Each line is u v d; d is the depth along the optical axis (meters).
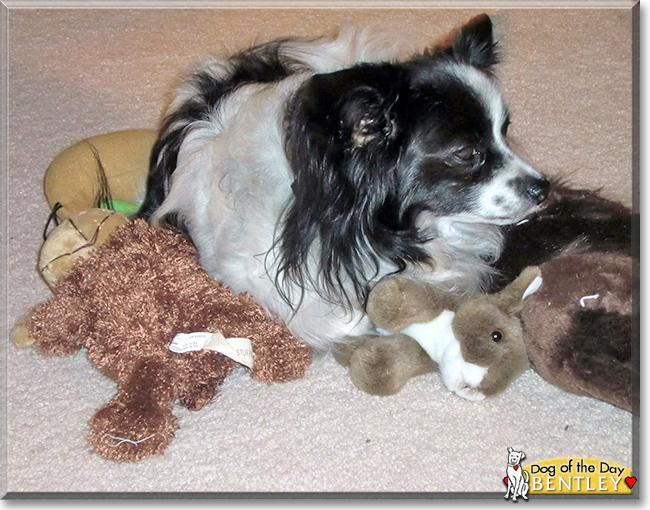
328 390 2.00
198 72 2.26
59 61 3.12
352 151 1.79
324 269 2.00
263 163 1.95
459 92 1.87
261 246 1.99
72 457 1.85
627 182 2.55
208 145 2.07
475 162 1.96
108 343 1.79
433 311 1.87
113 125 2.81
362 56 2.07
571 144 2.73
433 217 2.05
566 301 1.81
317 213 1.89
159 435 1.76
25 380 2.03
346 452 1.84
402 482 1.78
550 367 1.86
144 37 3.27
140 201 2.31
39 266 1.96
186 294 1.80
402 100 1.81
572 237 2.07
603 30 3.28
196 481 1.80
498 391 1.85
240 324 1.85
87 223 1.95
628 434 1.87
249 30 3.30
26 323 2.02
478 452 1.84
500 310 1.84
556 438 1.87
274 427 1.91
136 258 1.83
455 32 2.15
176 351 1.79
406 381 1.94
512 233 2.14
